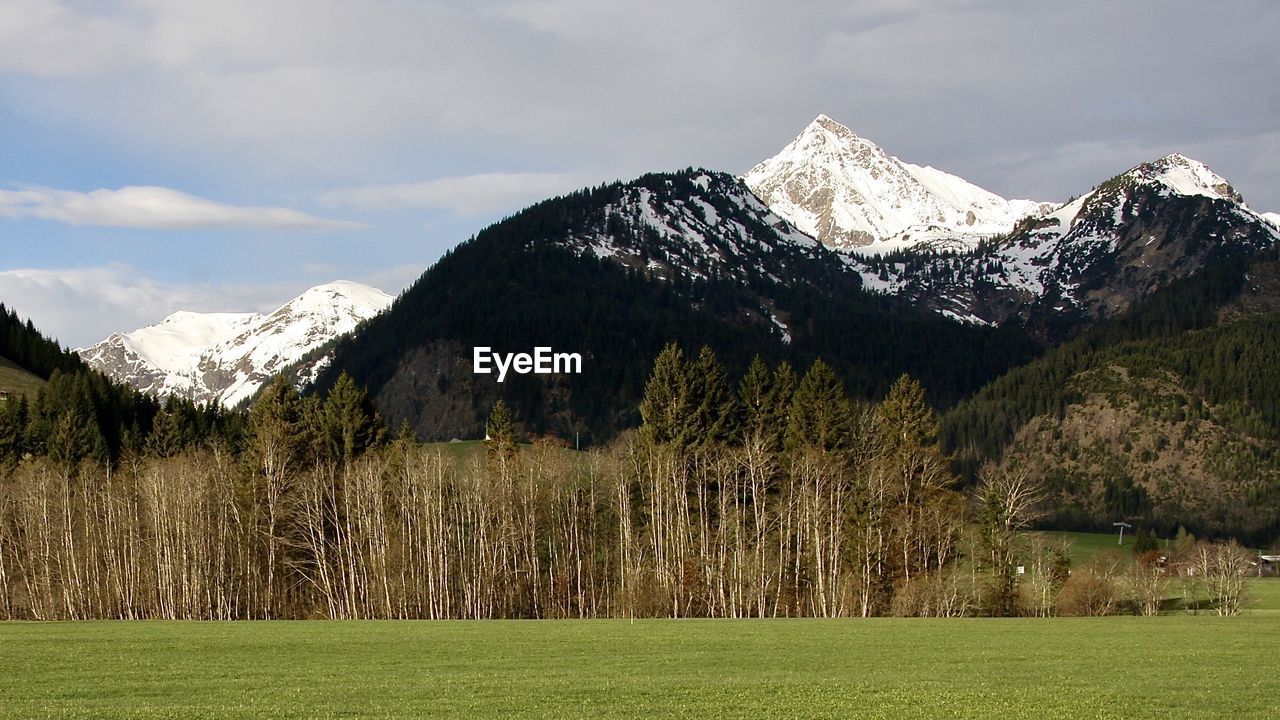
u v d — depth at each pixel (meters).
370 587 109.25
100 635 72.69
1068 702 46.06
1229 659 60.69
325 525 117.25
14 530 117.81
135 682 51.31
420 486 115.00
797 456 118.12
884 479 110.81
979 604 104.31
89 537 111.62
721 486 117.94
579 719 41.94
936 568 109.19
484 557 110.50
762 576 105.62
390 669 56.34
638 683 50.91
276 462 115.25
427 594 109.12
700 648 66.12
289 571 114.31
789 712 43.78
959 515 111.62
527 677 53.22
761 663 59.09
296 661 59.44
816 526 107.50
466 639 70.88
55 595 111.06
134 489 117.44
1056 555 113.81
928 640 70.88
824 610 103.25
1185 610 113.31
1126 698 47.06
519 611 111.56
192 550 109.56
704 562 108.44
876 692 48.44
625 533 113.50
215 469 118.06
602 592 115.00
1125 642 69.56
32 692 48.31
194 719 41.47
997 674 54.59
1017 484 113.62
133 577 109.12
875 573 108.25
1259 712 44.12
